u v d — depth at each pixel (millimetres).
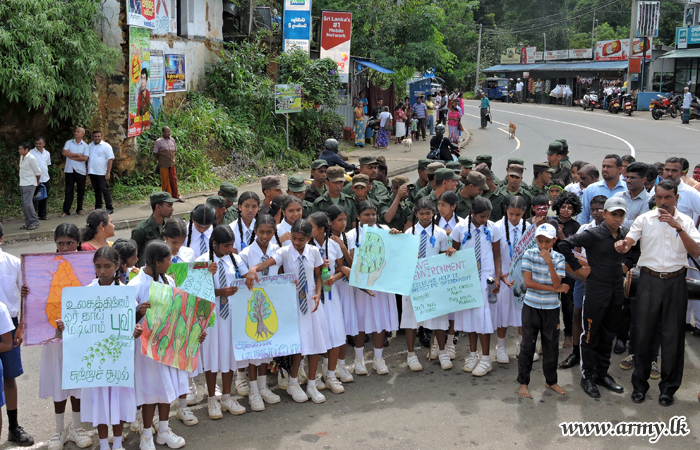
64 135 13633
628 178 6375
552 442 4723
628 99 33344
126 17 13344
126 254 4727
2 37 11172
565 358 6406
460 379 5961
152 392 4590
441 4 49562
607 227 5379
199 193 14680
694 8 36500
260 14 21219
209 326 4984
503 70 50812
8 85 11734
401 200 7332
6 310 4352
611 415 5145
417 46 24578
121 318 4441
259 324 5277
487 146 23203
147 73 14344
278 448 4684
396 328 6184
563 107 40406
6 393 4723
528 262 5488
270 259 5344
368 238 5910
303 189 6969
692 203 6613
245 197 5926
